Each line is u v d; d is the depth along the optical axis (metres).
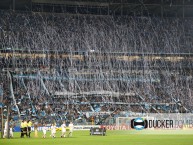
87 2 113.44
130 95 99.81
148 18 117.94
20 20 110.56
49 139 48.09
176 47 110.81
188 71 107.38
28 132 53.44
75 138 50.09
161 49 109.88
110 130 62.97
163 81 104.75
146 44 110.44
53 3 113.44
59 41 106.69
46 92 96.62
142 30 114.00
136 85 102.88
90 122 81.69
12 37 105.00
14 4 111.88
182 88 103.00
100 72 103.75
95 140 45.06
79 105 93.75
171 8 118.88
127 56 107.56
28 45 104.06
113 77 103.62
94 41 108.69
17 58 102.19
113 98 98.44
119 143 39.41
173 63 108.75
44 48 104.38
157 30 114.50
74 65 104.00
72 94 97.19
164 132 59.84
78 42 107.62
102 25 113.69
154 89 102.12
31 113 87.75
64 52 105.00
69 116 87.00
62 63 103.94
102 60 105.81
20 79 99.56
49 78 100.94
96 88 100.69
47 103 92.44
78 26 112.31
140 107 95.06
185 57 109.94
